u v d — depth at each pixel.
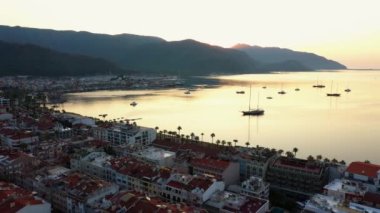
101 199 197.88
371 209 178.25
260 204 196.25
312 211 183.12
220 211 193.50
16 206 174.00
